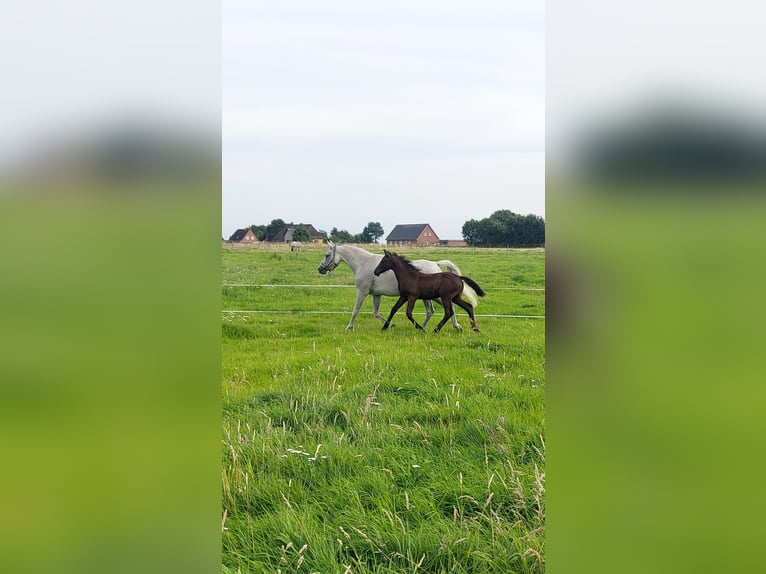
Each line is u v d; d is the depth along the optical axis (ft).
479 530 14.39
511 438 18.65
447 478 16.83
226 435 18.93
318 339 40.34
